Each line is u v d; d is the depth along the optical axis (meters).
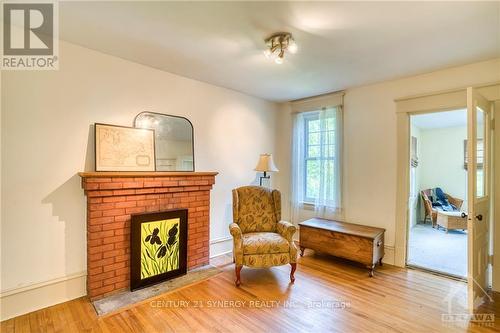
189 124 3.19
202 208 3.16
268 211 3.32
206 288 2.60
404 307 2.25
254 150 4.08
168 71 3.00
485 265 2.48
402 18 1.87
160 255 2.72
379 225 3.37
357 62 2.69
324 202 3.86
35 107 2.15
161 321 2.03
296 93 3.88
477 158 2.26
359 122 3.55
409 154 3.19
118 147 2.57
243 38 2.21
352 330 1.92
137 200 2.58
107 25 2.02
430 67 2.81
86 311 2.14
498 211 2.53
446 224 4.93
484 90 2.61
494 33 2.07
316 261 3.38
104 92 2.53
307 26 1.99
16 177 2.07
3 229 2.01
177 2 1.71
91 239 2.30
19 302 2.07
